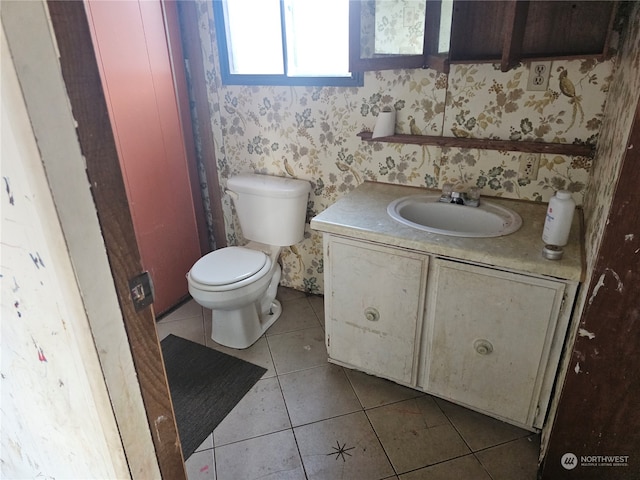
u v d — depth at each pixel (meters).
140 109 2.12
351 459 1.54
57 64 0.49
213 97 2.38
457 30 1.66
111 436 0.67
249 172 2.47
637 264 1.03
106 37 1.89
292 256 2.58
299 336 2.23
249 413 1.75
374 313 1.72
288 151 2.29
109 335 0.62
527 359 1.46
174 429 0.80
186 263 2.60
